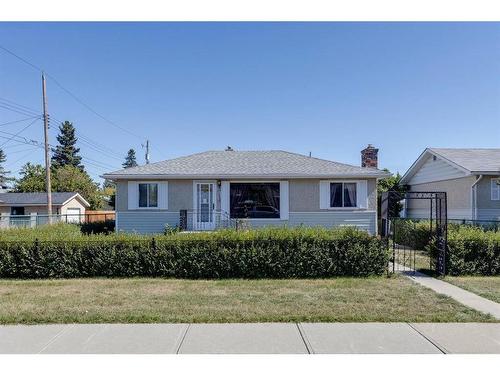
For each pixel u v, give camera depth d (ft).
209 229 56.85
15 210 119.03
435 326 18.94
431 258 34.73
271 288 27.14
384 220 33.58
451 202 70.18
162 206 57.21
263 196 58.49
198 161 63.36
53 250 32.58
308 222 57.67
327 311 21.11
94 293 25.73
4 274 32.42
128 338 17.40
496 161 67.00
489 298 24.53
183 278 31.76
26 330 18.49
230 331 18.24
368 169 59.11
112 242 32.73
